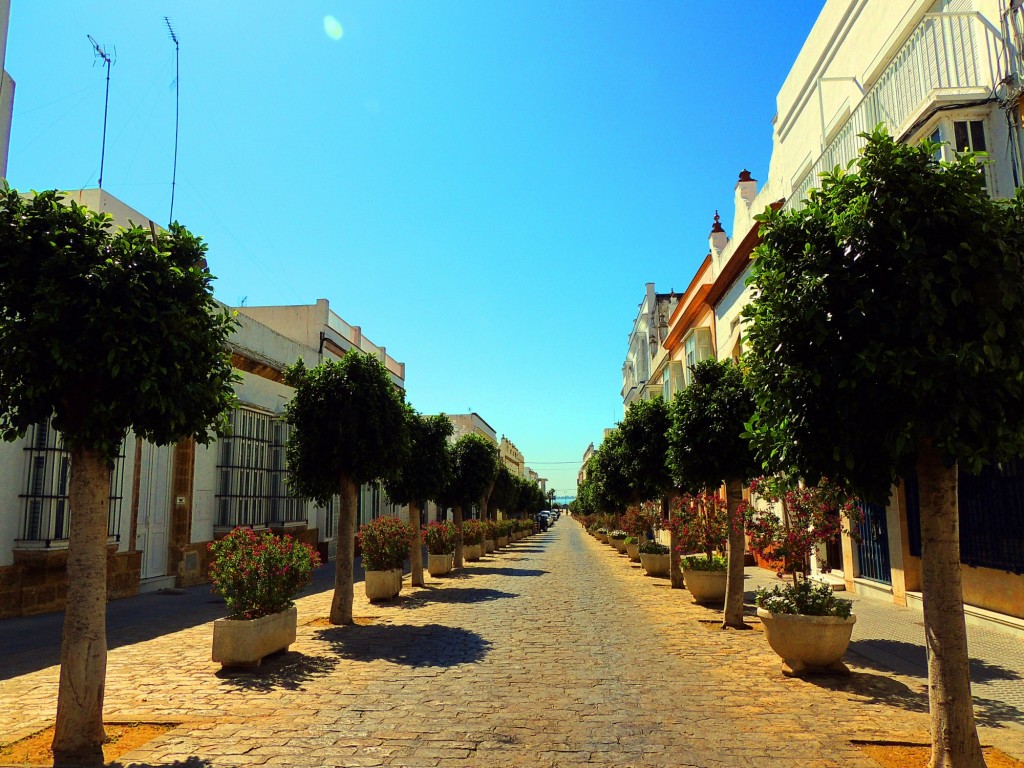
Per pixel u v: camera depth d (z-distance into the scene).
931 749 4.66
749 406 10.10
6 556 11.58
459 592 15.23
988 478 9.98
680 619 11.17
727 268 20.20
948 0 10.34
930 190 4.53
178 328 5.39
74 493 5.24
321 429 10.90
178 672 7.53
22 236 5.05
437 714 5.95
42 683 7.17
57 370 5.05
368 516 30.77
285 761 4.80
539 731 5.48
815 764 4.74
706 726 5.60
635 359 49.00
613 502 24.55
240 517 18.61
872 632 9.73
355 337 31.69
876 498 5.04
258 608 8.00
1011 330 4.37
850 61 13.50
